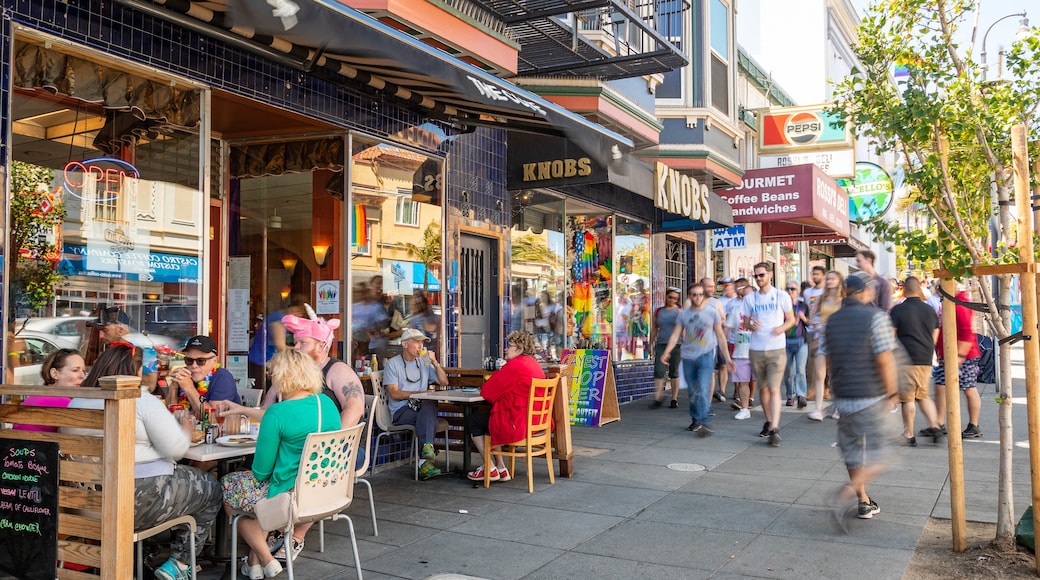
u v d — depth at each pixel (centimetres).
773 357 880
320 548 500
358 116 744
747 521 566
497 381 671
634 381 1321
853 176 1842
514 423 664
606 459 800
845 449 536
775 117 1581
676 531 543
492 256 956
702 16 1318
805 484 679
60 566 368
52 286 506
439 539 529
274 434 417
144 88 561
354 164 748
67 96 512
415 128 816
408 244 813
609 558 486
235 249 796
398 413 727
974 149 524
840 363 538
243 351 788
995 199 554
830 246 2795
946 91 515
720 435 941
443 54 550
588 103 948
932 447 841
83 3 509
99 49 519
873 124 545
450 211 868
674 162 1288
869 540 517
